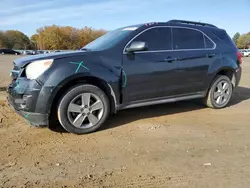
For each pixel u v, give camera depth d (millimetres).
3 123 4996
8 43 93000
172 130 4785
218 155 3773
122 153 3822
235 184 3037
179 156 3736
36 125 4320
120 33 5219
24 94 4164
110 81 4613
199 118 5551
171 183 3057
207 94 6133
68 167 3410
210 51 5938
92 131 4609
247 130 4840
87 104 4500
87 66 4422
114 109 4805
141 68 4945
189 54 5566
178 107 6375
